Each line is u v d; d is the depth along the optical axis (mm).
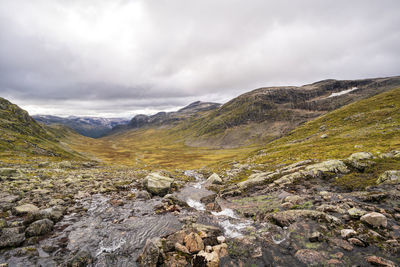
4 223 15516
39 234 15422
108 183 35594
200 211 24469
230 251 14078
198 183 48062
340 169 31750
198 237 15023
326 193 24062
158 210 23578
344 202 20062
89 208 22875
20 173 36188
